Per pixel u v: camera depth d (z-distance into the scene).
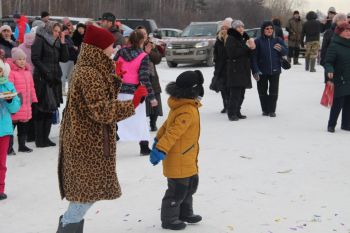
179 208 5.15
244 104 12.85
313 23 19.42
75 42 13.31
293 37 22.36
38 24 9.67
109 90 4.30
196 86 4.85
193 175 5.04
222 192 6.25
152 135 9.67
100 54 4.25
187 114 4.80
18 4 49.84
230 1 74.00
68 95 4.30
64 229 4.43
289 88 15.39
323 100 9.57
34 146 9.11
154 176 7.03
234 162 7.60
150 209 5.78
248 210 5.64
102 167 4.30
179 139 4.88
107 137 4.30
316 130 9.79
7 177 7.23
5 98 6.13
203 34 23.25
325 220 5.32
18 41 12.44
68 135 4.28
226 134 9.52
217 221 5.35
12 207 6.04
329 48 9.27
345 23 9.20
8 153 8.42
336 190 6.25
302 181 6.63
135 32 7.93
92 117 4.16
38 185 6.86
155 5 63.00
